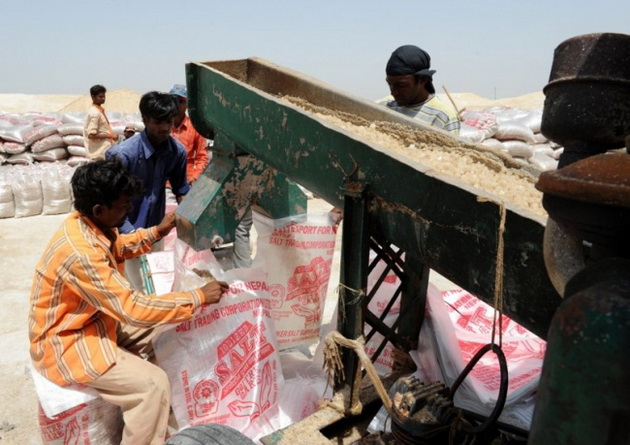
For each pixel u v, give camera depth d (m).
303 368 2.72
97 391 2.11
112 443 2.21
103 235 2.13
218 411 2.25
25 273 4.72
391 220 1.75
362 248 1.85
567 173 0.64
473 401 1.99
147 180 3.21
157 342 2.29
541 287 1.30
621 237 0.63
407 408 1.65
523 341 2.41
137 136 3.17
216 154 2.77
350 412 2.02
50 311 2.04
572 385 0.61
